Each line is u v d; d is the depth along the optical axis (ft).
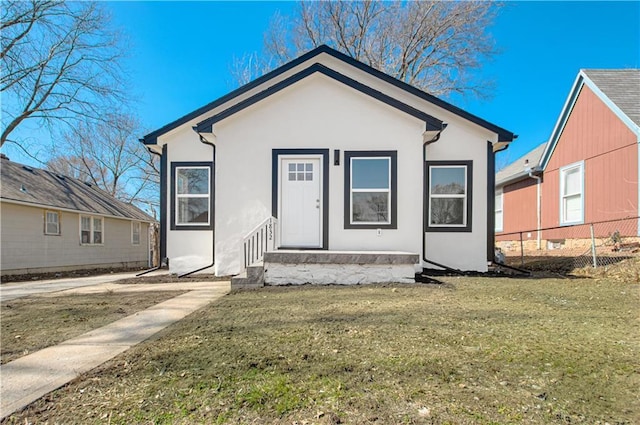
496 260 26.89
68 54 48.57
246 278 18.98
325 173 23.34
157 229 57.21
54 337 11.28
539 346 9.02
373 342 9.50
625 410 5.98
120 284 23.72
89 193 56.90
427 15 52.54
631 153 29.32
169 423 5.94
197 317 12.78
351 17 54.70
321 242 23.12
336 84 23.56
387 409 6.09
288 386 7.04
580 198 35.29
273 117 23.72
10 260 38.19
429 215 25.36
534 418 5.75
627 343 9.20
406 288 17.42
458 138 25.59
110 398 6.95
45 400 7.03
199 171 26.76
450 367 7.77
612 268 22.58
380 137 23.27
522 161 50.83
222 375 7.67
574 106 36.14
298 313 12.81
